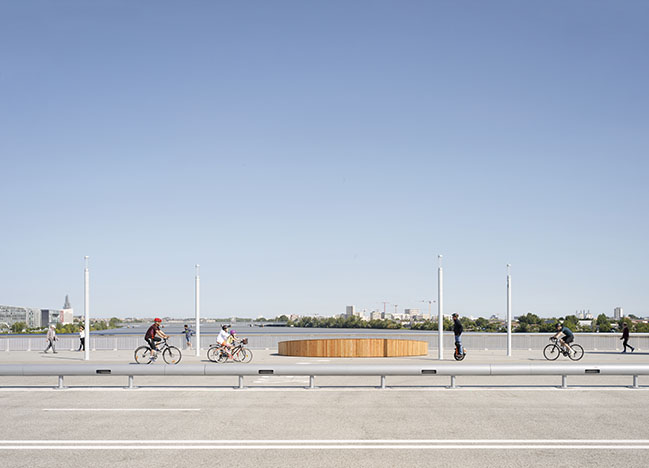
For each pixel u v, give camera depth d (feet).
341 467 26.27
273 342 176.14
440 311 101.19
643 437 32.78
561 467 26.37
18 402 46.60
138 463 27.14
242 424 36.73
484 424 36.65
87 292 102.78
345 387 56.39
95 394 51.52
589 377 68.44
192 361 95.91
